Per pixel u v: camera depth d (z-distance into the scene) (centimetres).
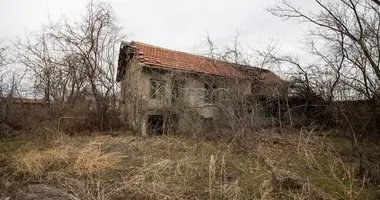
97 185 384
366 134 686
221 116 806
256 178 434
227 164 505
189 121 827
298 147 575
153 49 1232
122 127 1093
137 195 365
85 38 1168
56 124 871
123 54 1304
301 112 1021
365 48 660
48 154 540
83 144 663
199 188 386
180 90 932
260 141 660
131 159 553
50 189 393
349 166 476
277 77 952
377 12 668
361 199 356
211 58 870
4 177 449
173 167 480
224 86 817
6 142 768
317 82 963
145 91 1049
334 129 808
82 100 1103
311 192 357
